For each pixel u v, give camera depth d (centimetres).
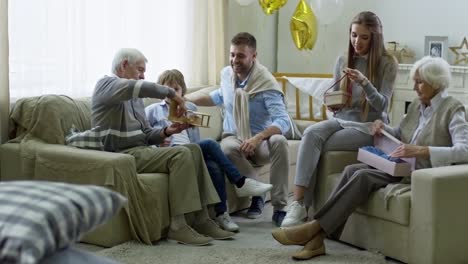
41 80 405
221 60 537
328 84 492
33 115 376
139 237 347
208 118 373
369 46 379
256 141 392
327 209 331
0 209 142
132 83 348
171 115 365
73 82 422
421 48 550
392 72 378
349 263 322
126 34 458
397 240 323
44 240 139
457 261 312
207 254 331
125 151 364
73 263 148
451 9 532
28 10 394
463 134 322
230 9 557
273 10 535
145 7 471
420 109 348
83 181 339
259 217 408
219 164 373
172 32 498
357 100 382
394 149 343
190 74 514
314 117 498
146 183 345
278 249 342
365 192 331
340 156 371
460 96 512
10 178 375
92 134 360
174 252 333
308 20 547
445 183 302
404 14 555
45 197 148
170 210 353
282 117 408
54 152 350
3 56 375
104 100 354
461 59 526
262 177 424
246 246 348
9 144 376
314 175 374
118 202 161
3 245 136
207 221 363
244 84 419
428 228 305
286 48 611
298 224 371
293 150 454
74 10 417
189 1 507
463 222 311
